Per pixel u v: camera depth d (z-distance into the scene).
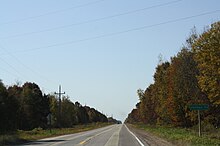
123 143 40.09
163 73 80.00
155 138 44.91
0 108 74.69
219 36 44.78
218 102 45.28
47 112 120.44
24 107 105.44
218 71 44.09
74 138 54.25
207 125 55.47
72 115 148.75
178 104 65.56
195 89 59.16
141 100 115.50
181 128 64.12
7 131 71.75
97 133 74.19
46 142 45.47
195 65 60.16
